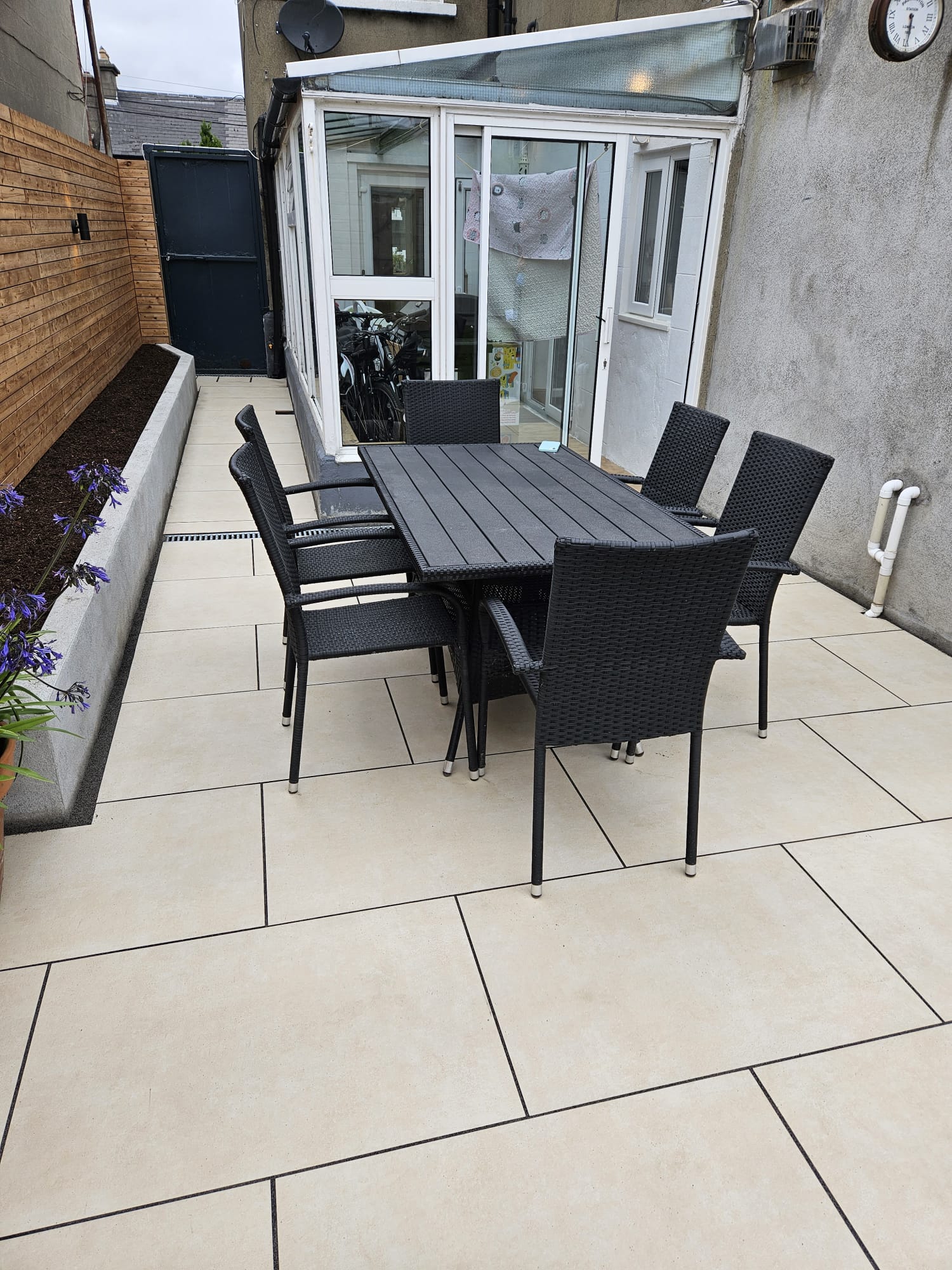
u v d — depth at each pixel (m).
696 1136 1.49
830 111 3.67
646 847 2.22
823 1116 1.53
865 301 3.57
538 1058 1.63
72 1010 1.70
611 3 5.09
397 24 7.53
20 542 3.24
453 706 2.91
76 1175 1.40
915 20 2.98
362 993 1.76
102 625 2.81
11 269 3.94
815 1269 1.30
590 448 5.12
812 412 4.00
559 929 1.94
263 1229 1.33
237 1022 1.68
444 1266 1.29
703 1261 1.30
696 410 3.16
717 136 4.40
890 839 2.28
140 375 7.43
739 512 2.78
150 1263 1.28
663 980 1.81
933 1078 1.61
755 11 4.12
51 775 2.15
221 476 5.91
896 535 3.47
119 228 8.02
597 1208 1.37
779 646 3.41
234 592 3.85
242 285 9.96
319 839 2.21
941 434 3.25
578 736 1.93
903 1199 1.40
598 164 4.42
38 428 4.32
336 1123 1.49
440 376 4.63
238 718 2.78
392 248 4.30
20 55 5.33
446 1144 1.46
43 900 1.97
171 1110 1.51
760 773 2.57
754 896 2.06
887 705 2.97
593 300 4.74
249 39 8.23
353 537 2.71
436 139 4.12
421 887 2.05
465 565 2.13
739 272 4.50
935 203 3.15
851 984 1.82
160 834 2.21
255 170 9.39
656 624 1.83
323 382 4.47
